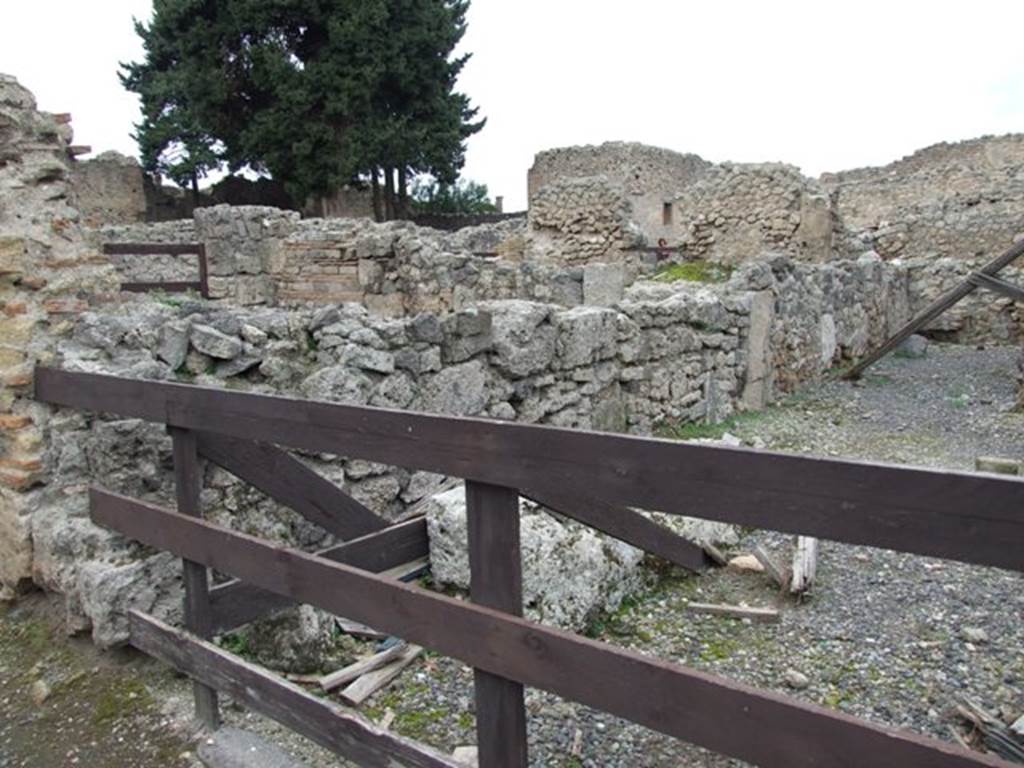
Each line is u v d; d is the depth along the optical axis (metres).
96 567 2.85
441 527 3.20
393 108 21.81
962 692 2.78
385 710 2.69
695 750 2.48
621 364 5.82
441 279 8.35
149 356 3.28
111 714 2.65
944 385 9.13
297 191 20.72
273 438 2.15
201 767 2.38
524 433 1.62
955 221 14.45
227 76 20.38
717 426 6.88
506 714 1.75
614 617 3.37
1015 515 1.11
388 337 3.98
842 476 1.26
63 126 3.53
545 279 8.82
